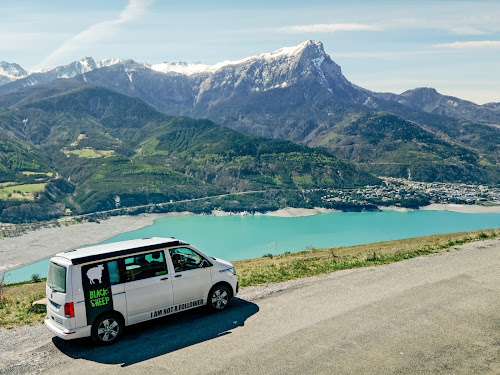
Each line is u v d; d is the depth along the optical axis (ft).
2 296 73.20
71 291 38.06
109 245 44.09
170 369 33.91
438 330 39.68
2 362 37.27
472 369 31.96
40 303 56.49
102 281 39.45
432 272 61.72
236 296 54.19
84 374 33.83
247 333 40.73
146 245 42.88
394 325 41.27
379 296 50.78
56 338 42.78
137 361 35.73
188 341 39.50
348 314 44.83
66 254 40.73
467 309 45.01
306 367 33.27
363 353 35.35
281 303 49.85
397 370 32.24
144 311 41.50
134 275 41.19
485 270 61.52
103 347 39.22
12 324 50.16
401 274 61.41
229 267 48.73
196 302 45.42
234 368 33.58
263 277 66.90
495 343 36.42
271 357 35.24
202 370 33.47
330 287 56.18
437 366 32.65
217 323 43.91
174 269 43.86
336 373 32.12
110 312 39.73
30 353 39.01
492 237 95.40
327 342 37.83
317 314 45.27
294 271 70.54
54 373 34.37
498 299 47.96
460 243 89.20
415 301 48.29
